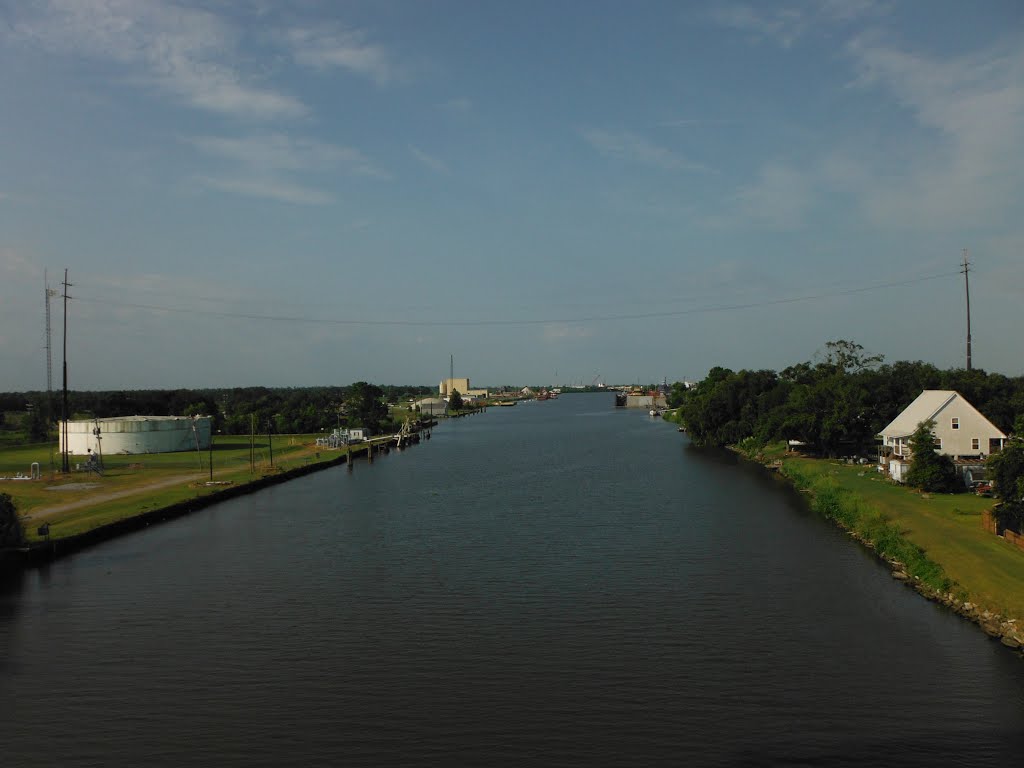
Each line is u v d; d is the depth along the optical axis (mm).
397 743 30328
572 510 83000
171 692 35375
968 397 107562
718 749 29656
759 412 150625
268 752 29812
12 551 59094
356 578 54531
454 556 60906
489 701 33906
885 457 100188
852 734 30734
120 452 150375
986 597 44656
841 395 116562
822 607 46438
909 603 47062
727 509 82125
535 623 44125
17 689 35938
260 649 40562
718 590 50219
